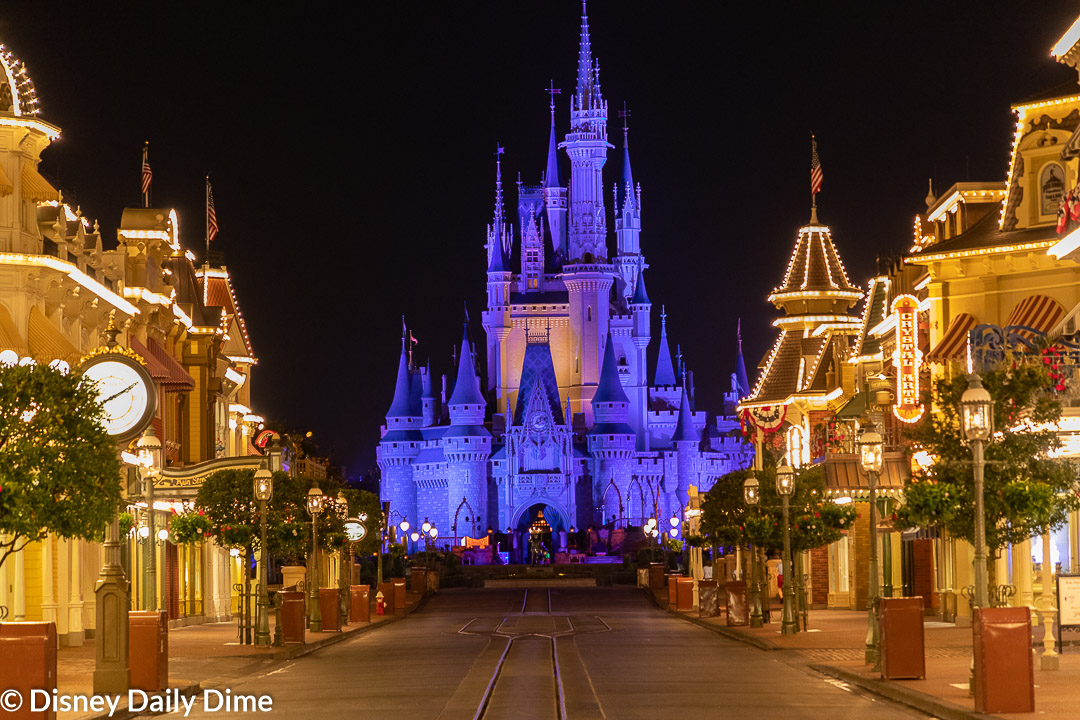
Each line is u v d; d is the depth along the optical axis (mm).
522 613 63156
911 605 24750
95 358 26203
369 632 49594
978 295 43781
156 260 57156
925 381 45031
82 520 22281
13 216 39938
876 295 61406
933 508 26234
